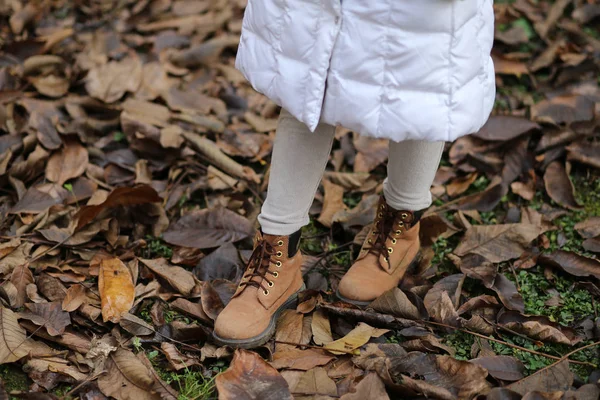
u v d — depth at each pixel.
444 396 1.50
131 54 2.93
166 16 3.23
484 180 2.37
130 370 1.57
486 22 1.45
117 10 3.24
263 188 2.32
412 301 1.81
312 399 1.52
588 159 2.34
